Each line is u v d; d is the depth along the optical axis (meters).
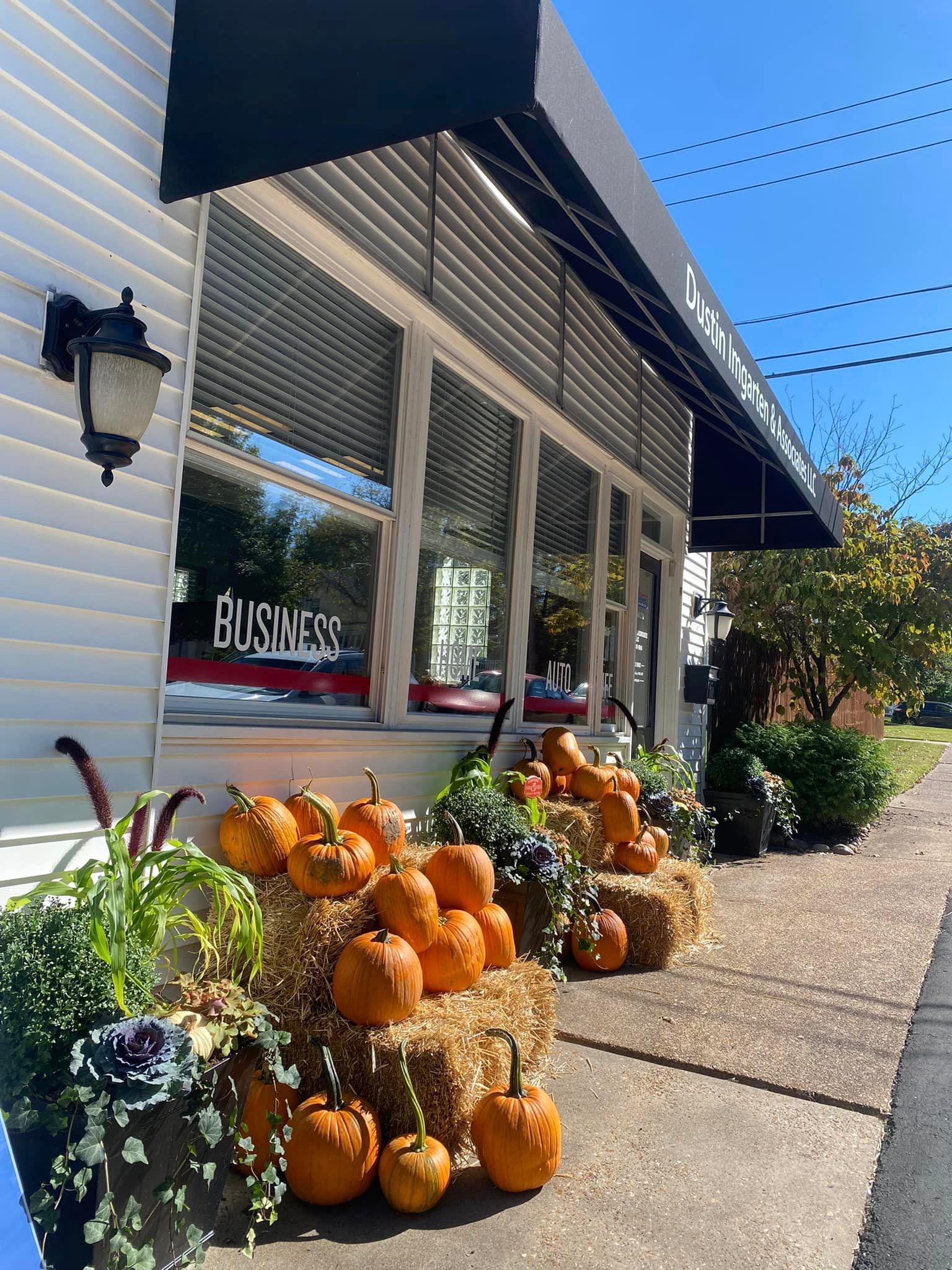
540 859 4.24
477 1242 2.46
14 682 2.49
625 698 7.37
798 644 11.92
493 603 5.44
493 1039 3.07
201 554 3.39
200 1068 2.17
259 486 3.67
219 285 3.43
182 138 2.91
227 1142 2.34
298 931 2.99
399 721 4.46
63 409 2.61
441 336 4.73
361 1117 2.65
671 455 7.95
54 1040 2.00
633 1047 3.79
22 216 2.50
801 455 7.05
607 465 6.82
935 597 10.94
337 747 3.95
